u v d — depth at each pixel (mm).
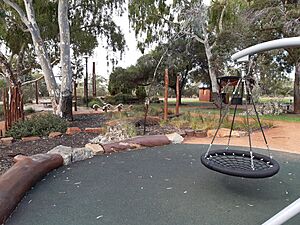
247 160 3268
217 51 11445
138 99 18594
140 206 2600
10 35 11875
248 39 10219
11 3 8297
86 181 3297
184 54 15805
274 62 11375
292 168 3865
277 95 15883
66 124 6922
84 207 2564
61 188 3053
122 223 2258
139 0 11992
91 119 9430
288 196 2848
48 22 11320
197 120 7805
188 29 13453
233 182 3283
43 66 8555
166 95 8164
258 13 9609
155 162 4184
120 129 6555
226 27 11219
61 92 8523
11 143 5438
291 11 8750
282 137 6305
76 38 13750
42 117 6883
